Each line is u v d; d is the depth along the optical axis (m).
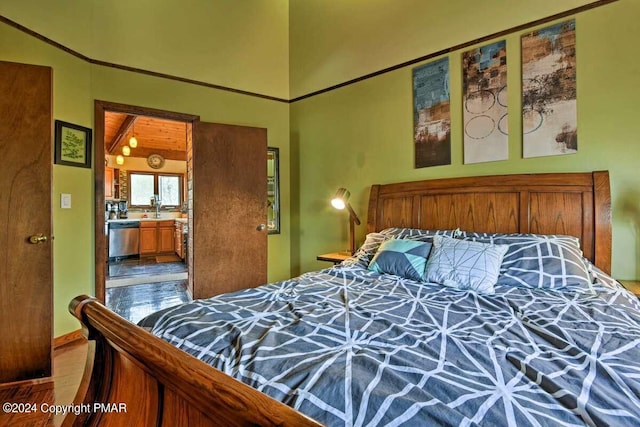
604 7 2.07
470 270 1.81
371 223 3.04
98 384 1.07
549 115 2.25
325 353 1.00
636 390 0.80
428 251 2.11
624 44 2.01
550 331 1.17
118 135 5.92
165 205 7.84
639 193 1.99
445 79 2.71
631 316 1.31
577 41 2.15
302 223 3.89
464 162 2.62
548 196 2.20
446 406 0.73
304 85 3.84
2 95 1.98
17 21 2.37
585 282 1.71
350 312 1.39
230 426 0.58
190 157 3.72
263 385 0.84
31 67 2.04
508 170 2.41
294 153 3.97
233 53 3.65
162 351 0.75
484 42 2.51
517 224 2.30
